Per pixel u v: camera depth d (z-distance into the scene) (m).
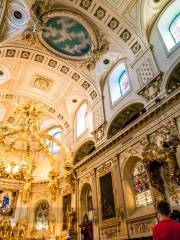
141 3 13.27
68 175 18.23
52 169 19.36
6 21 15.28
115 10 14.09
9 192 21.25
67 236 16.62
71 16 14.77
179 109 10.22
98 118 16.95
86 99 19.94
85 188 17.31
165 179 9.92
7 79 19.39
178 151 9.61
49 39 16.50
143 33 13.69
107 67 17.23
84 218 16.14
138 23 13.80
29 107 18.47
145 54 13.51
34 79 19.92
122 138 13.71
